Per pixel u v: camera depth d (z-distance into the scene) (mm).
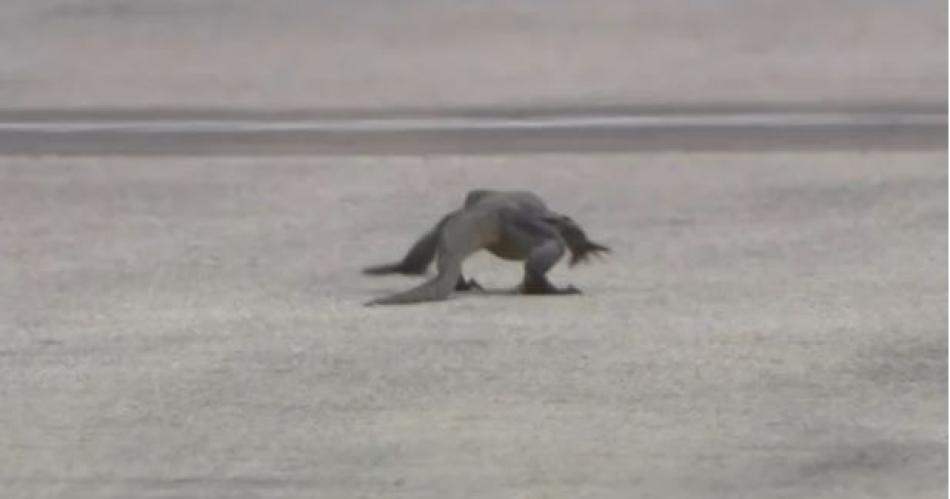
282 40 82000
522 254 28797
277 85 66938
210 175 43875
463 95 62719
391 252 33688
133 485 19078
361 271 31547
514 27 85750
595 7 92625
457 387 23016
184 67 73250
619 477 19188
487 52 77062
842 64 71688
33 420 21672
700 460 19797
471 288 29359
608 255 32594
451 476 19266
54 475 19453
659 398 22422
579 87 64812
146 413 21938
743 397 22453
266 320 27266
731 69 70500
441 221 30875
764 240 34500
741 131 51969
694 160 45719
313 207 39250
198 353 25109
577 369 23859
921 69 69562
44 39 82562
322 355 24797
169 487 18984
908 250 33125
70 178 43688
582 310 27656
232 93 64625
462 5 93562
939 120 54062
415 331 26203
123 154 48219
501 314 27328
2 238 35625
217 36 83312
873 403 22125
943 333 25922
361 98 62344
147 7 92625
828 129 52219
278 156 47500
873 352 24781
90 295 29672
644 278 30531
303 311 27906
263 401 22422
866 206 38469
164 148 49500
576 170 44344
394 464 19719
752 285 29891
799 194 40219
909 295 28875
